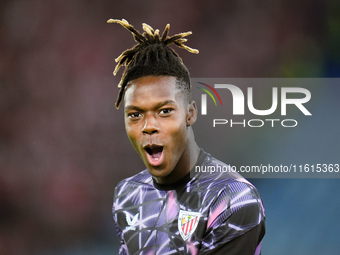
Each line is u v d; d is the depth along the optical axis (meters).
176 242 7.86
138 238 8.31
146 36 8.10
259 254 7.86
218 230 7.56
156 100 7.50
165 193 8.32
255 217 7.57
